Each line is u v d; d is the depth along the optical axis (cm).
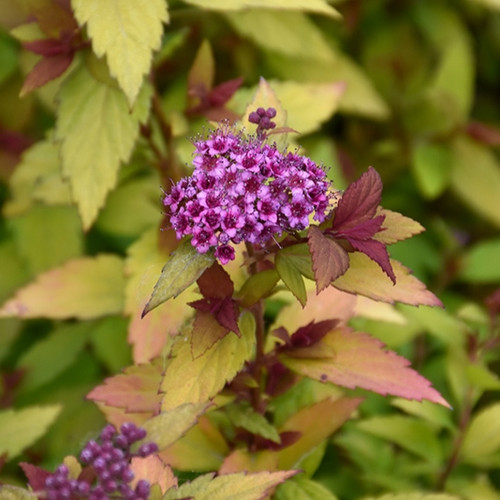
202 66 58
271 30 65
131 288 57
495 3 67
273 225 46
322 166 51
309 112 61
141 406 52
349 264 48
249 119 49
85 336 65
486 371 57
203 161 47
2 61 67
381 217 47
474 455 59
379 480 59
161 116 58
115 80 54
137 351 55
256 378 52
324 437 54
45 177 61
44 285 61
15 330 68
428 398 50
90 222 56
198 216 46
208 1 55
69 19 54
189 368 49
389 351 51
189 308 51
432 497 55
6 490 46
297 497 53
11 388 64
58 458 61
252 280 49
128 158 55
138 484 46
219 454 55
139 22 53
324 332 51
